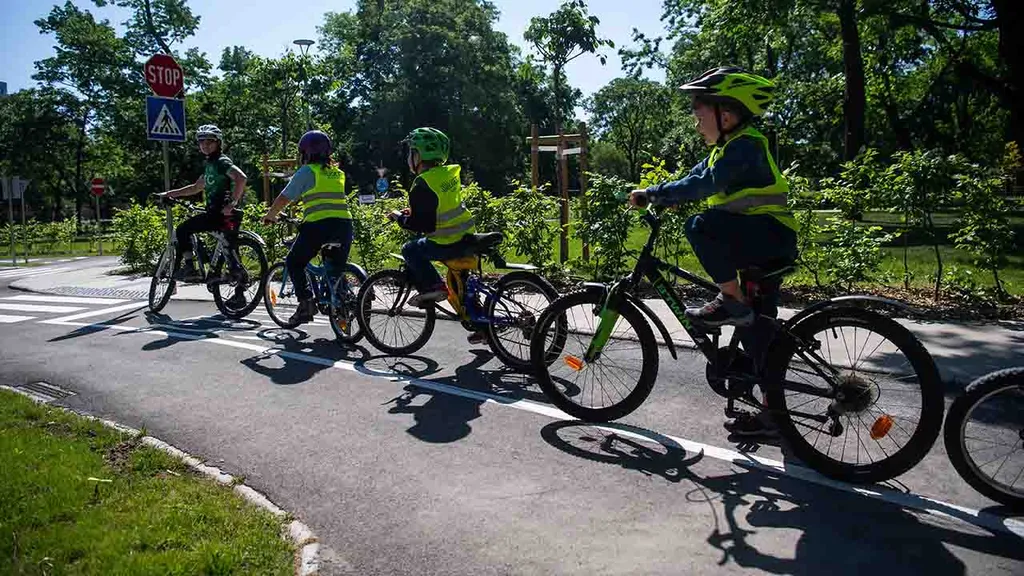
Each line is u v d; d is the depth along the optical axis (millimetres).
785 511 3719
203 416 5391
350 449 4672
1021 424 3742
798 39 33344
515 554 3350
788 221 4105
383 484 4137
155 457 4410
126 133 46031
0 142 51750
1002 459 3779
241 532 3465
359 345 7492
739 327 4246
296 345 7547
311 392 5910
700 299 6809
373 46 46625
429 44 45438
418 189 6168
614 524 3611
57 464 4238
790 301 8820
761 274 4102
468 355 6934
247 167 46281
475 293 6391
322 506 3883
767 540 3430
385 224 12570
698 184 4078
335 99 38594
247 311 8844
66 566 3115
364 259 12570
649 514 3711
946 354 6234
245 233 8852
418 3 45875
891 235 9094
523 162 50281
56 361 7219
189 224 8898
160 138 10695
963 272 8930
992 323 7418
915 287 9375
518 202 11320
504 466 4348
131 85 45750
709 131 4230
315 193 7457
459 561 3303
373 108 45875
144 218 15555
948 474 4117
